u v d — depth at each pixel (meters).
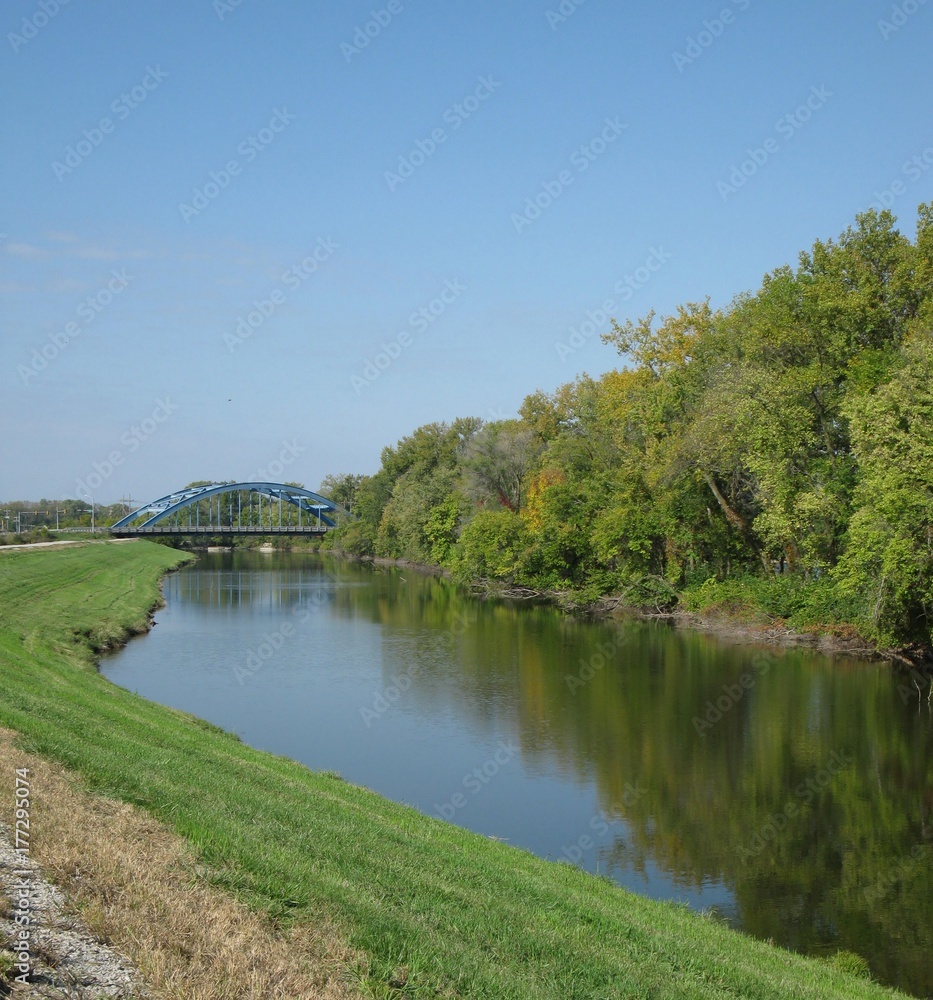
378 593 67.56
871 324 37.66
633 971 9.13
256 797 13.15
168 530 121.38
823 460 38.78
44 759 11.86
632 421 52.72
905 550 28.25
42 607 41.16
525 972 8.41
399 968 7.61
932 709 27.45
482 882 11.49
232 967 6.74
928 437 28.14
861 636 35.91
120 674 33.44
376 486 114.50
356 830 12.68
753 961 11.14
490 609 55.69
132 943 6.80
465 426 106.12
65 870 7.84
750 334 41.75
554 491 59.62
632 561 52.88
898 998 10.95
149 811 10.66
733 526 48.72
